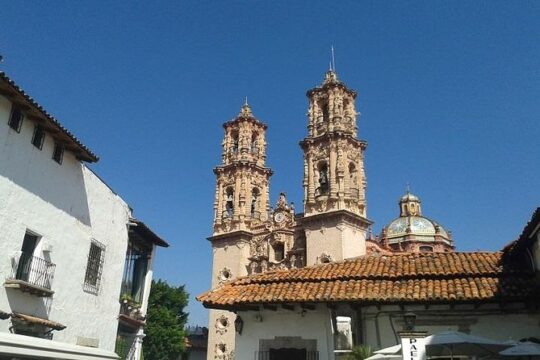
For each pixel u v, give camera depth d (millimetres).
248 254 56500
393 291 15781
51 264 18062
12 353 10125
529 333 15078
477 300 14852
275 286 17422
